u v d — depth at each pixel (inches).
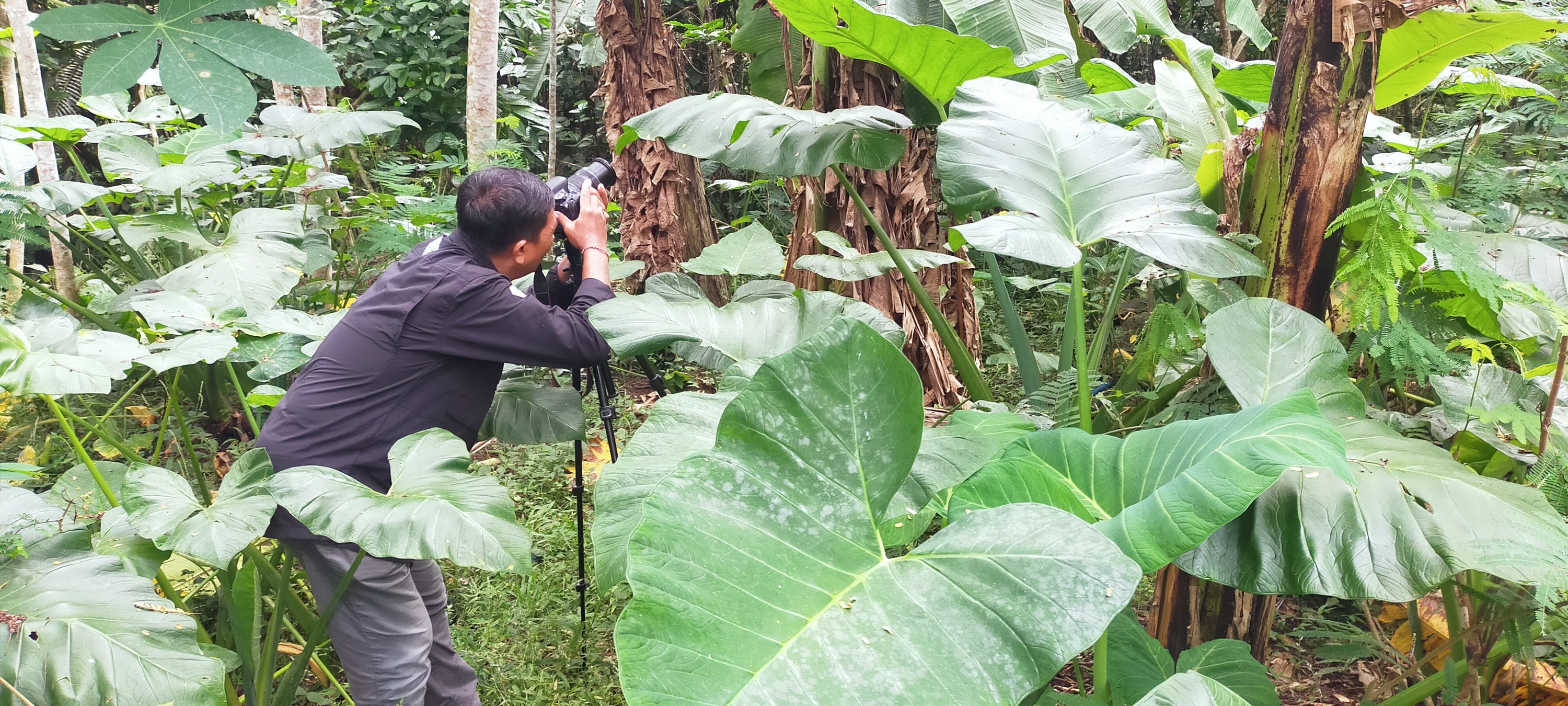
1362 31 65.8
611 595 108.2
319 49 57.9
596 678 96.0
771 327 76.7
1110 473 54.7
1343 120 67.4
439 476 68.2
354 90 300.0
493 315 76.3
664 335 71.4
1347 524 51.3
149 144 138.8
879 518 44.9
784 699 34.6
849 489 45.3
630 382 182.9
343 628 78.5
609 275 85.7
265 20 175.9
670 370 177.9
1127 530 45.9
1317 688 90.8
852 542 43.5
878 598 40.4
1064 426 71.4
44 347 71.2
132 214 161.2
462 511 63.8
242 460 70.9
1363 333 68.5
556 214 86.0
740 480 43.9
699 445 60.6
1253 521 53.2
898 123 84.5
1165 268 103.9
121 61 54.8
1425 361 67.0
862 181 109.3
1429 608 79.8
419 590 88.0
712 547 40.4
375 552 61.0
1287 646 97.0
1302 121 68.5
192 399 149.4
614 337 71.1
